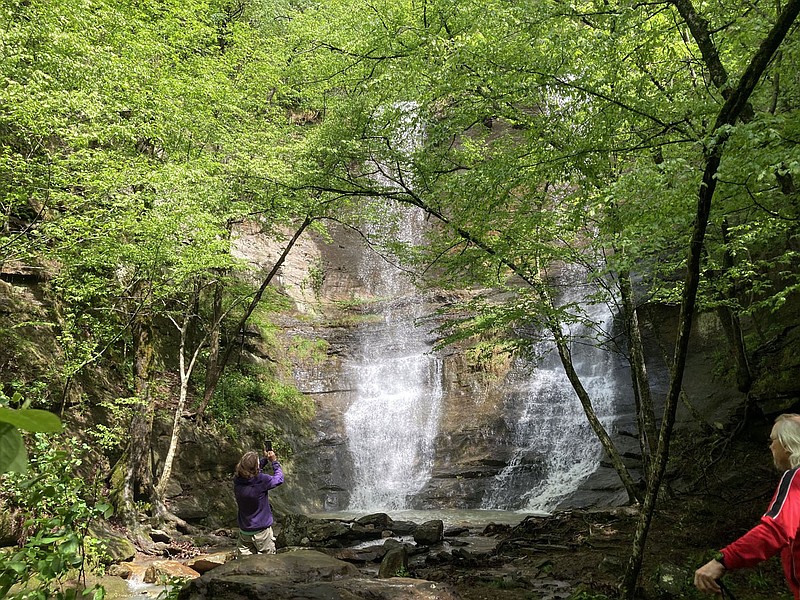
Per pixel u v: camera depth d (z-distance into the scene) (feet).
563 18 26.17
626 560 26.25
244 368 66.85
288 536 39.11
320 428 66.64
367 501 60.03
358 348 77.82
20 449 2.80
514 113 28.68
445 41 30.50
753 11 25.34
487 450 61.21
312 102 57.36
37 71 32.81
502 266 37.70
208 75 48.85
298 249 88.69
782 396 41.60
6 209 37.09
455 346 73.46
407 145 38.99
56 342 43.96
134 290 47.14
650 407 38.14
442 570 28.07
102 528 37.63
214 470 54.19
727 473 40.37
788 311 48.01
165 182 39.55
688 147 26.09
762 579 22.38
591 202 26.63
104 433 40.88
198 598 17.88
